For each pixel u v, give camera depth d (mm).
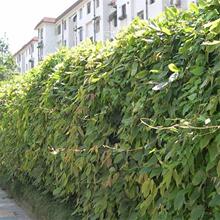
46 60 6582
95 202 3900
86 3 43125
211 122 2457
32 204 6488
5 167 8859
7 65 34062
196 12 3156
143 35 3613
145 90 3322
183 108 2832
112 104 3883
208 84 2650
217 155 2402
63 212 5023
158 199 2951
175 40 3256
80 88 4461
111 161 3695
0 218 6543
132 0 30594
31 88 6734
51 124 5422
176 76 2951
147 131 3211
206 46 2678
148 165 3021
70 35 48312
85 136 4289
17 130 7242
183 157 2561
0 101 9297
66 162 4523
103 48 4566
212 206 2463
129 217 3404
